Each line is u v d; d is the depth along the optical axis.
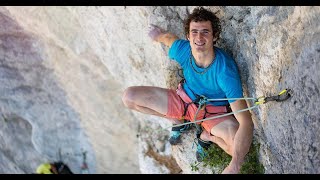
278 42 4.21
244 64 4.81
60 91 8.16
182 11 5.25
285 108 4.22
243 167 5.16
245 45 4.72
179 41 4.90
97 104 7.97
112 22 6.13
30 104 8.41
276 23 4.23
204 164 5.71
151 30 5.36
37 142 8.58
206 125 5.11
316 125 3.83
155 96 5.16
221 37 4.95
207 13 4.52
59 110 8.31
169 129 7.26
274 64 4.32
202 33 4.49
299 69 3.96
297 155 4.14
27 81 8.23
